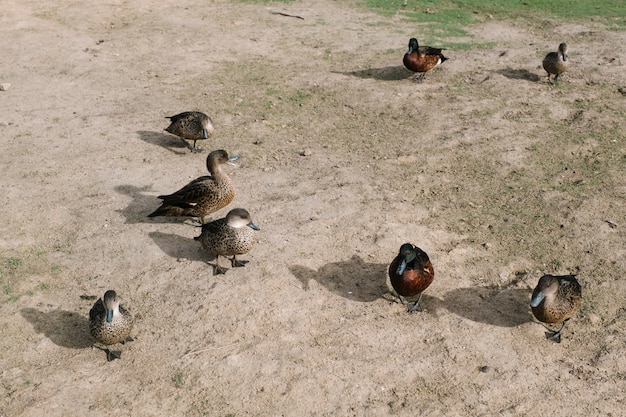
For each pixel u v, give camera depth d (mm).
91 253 8844
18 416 6457
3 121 12531
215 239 8219
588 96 14133
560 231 9523
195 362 7129
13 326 7586
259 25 19062
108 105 13547
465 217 9891
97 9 19531
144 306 7906
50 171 10805
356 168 11273
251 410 6602
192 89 14523
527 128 12773
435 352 7344
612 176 11016
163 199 9414
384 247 9047
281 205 10008
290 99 14156
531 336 7617
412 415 6578
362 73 15594
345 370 7074
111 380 6922
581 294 7996
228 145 12062
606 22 19391
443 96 14273
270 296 8047
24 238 9102
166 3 20656
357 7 21062
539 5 21266
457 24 19453
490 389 6891
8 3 19172
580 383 6984
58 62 15703
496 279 8547
